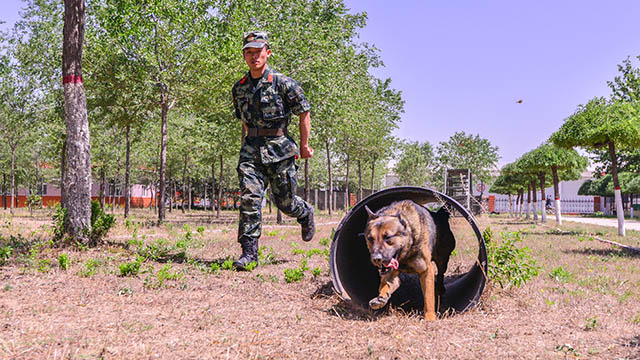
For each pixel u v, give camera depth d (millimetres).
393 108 32219
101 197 31859
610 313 4660
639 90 23469
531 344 3557
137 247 7832
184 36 17031
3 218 18609
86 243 7336
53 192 49875
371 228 4016
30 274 5219
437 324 4117
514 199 65625
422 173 55000
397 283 6031
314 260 7973
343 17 21750
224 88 17844
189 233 10312
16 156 33094
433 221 4715
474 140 51719
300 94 6258
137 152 30188
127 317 3775
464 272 7496
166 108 18484
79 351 2896
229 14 16922
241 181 6453
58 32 20031
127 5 15438
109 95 18938
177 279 5461
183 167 36719
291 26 19094
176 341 3240
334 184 58062
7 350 2805
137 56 17375
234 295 4914
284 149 6324
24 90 23969
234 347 3199
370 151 35000
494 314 4535
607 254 10320
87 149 7578
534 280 6441
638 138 15742
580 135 16391
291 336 3574
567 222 30031
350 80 22969
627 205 53125
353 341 3527
